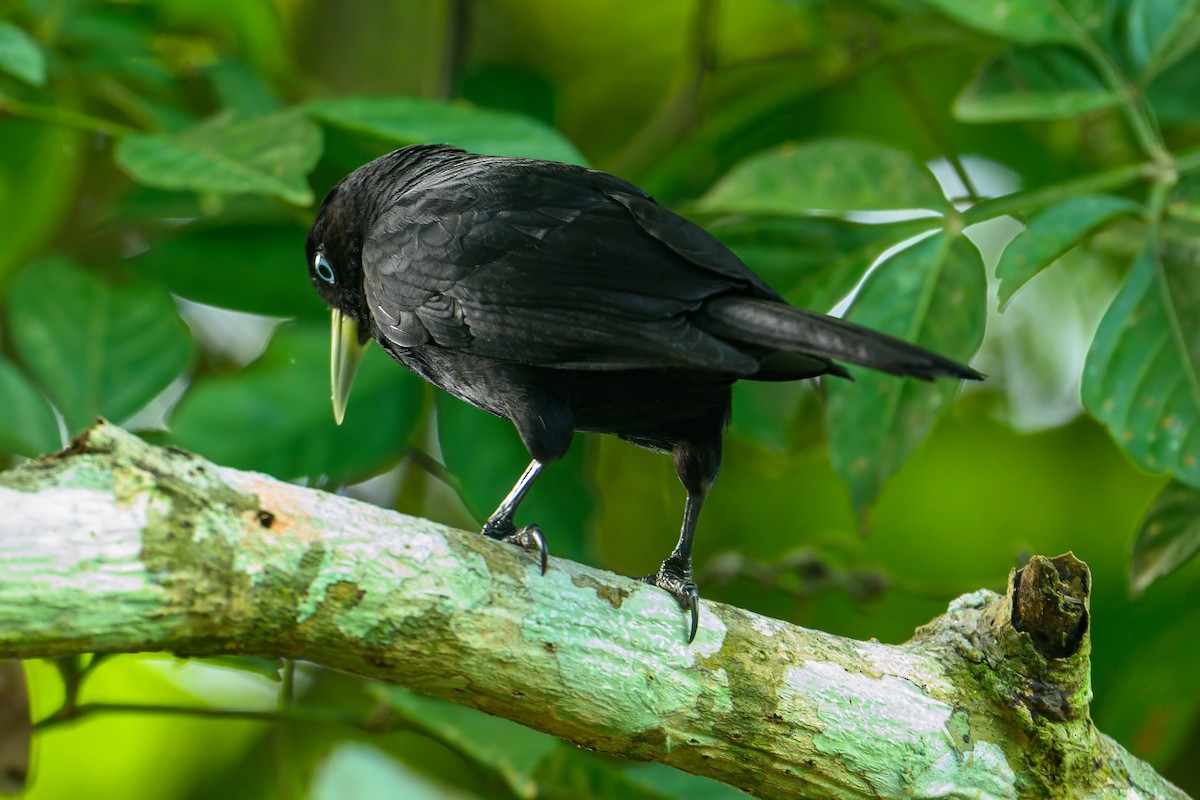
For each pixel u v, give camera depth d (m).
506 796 10.07
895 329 9.20
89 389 9.77
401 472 12.87
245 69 11.27
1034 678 6.89
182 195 11.23
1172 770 12.95
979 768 6.82
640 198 8.03
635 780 9.16
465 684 6.28
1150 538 9.30
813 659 6.79
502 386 7.91
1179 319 8.88
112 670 12.09
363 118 9.06
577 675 6.37
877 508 14.23
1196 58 10.85
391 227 8.42
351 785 10.11
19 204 11.74
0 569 5.25
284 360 9.77
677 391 7.84
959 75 14.23
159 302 10.03
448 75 12.56
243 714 9.41
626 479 13.95
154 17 11.83
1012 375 14.48
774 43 14.50
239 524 5.77
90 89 11.33
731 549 14.19
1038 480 14.23
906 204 9.43
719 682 6.58
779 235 9.84
